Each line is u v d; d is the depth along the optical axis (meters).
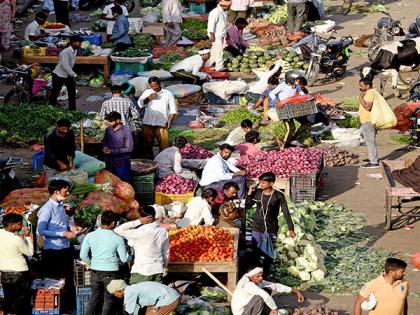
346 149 30.17
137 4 54.97
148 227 18.67
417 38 36.16
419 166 24.12
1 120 30.64
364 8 53.47
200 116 32.94
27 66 34.78
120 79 36.53
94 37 41.66
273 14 48.50
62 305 19.12
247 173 25.09
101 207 22.14
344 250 22.48
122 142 24.53
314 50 37.72
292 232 20.20
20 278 18.58
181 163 26.33
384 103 28.16
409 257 22.16
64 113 31.31
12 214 18.67
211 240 19.95
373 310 16.70
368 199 25.98
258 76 37.19
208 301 19.36
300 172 25.11
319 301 19.91
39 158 27.38
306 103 28.77
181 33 43.72
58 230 19.53
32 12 52.62
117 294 18.02
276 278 20.89
